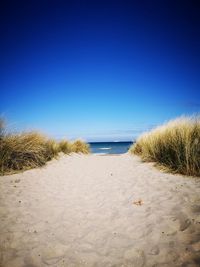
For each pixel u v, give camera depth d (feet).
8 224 9.11
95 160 28.91
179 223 8.22
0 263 6.71
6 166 18.39
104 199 11.91
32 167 19.97
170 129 20.20
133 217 9.28
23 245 7.64
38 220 9.50
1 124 20.36
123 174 17.63
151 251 6.91
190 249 6.71
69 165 23.58
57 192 13.53
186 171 14.89
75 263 6.70
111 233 8.22
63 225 9.03
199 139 16.05
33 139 22.17
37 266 6.61
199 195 10.57
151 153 21.94
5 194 12.89
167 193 11.50
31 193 13.21
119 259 6.73
